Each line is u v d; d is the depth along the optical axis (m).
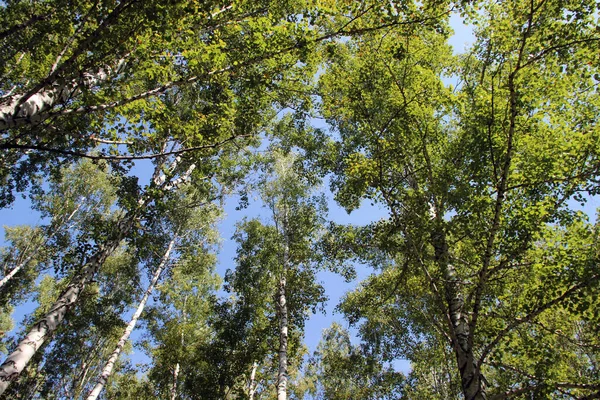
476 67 8.57
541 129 6.12
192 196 15.57
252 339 12.65
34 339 5.81
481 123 5.98
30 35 5.77
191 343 14.25
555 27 4.98
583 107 6.34
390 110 7.08
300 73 7.30
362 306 11.06
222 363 12.54
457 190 5.28
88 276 7.46
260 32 5.46
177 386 14.23
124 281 16.16
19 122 4.18
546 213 5.40
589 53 5.10
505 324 6.21
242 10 7.02
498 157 5.74
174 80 6.22
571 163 5.53
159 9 4.27
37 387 13.95
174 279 16.34
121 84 5.40
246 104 6.91
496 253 5.43
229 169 13.95
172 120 6.41
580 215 5.28
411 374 12.85
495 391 5.49
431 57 8.16
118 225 8.65
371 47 7.20
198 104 9.54
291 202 14.84
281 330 10.87
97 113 5.59
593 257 4.94
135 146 6.37
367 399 13.87
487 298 6.33
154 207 8.95
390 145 6.58
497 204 5.03
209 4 4.65
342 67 9.02
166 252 14.73
